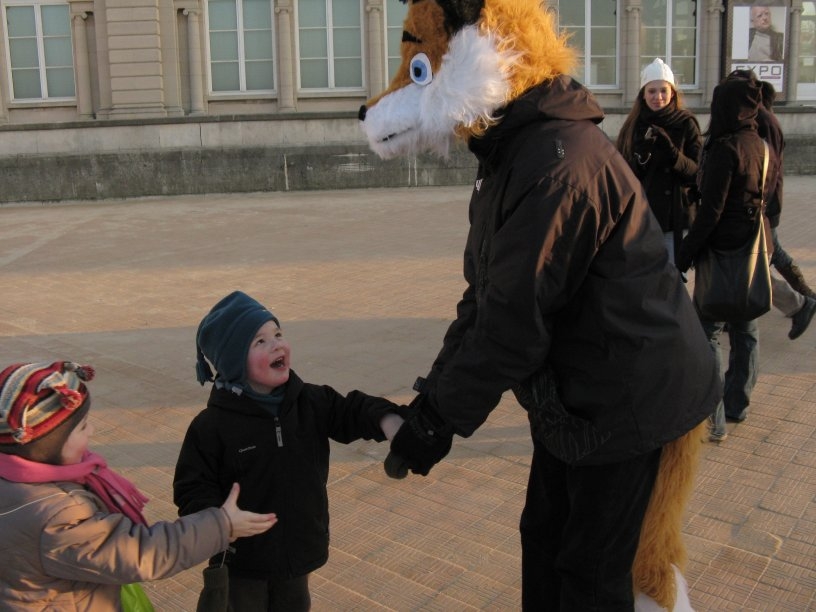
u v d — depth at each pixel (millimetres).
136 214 15211
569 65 2227
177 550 2008
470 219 2451
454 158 18141
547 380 2260
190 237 12125
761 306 4145
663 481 2355
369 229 12391
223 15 21156
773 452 4230
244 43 21297
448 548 3469
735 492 3830
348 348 6328
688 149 5004
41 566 1905
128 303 8031
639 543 2391
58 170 17750
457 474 4148
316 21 21203
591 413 2195
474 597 3127
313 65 21438
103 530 1935
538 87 2145
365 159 18172
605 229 2061
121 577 1937
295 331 6832
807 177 18688
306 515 2492
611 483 2258
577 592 2363
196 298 8133
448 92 2137
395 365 5902
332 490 4027
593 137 2102
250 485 2430
